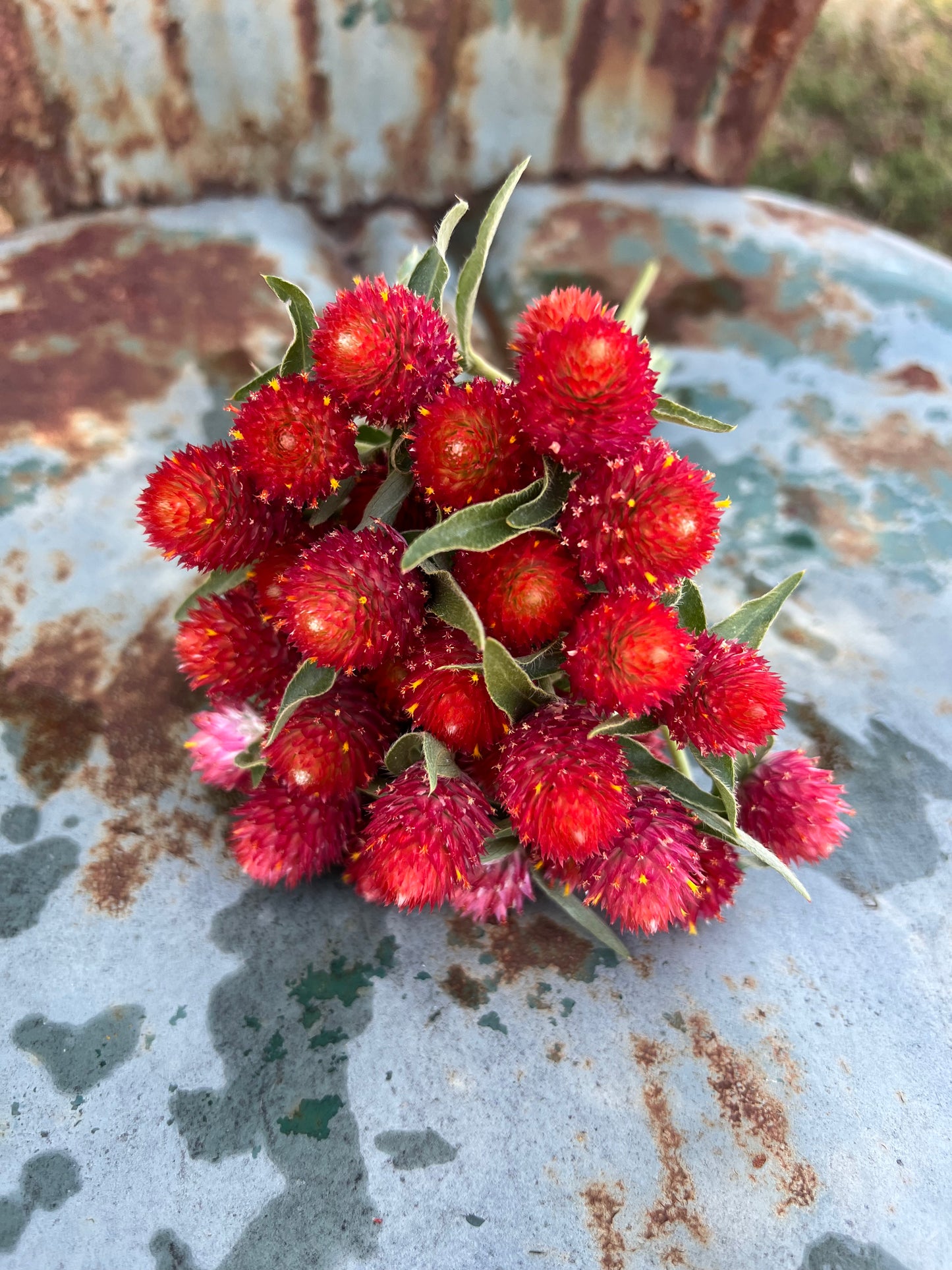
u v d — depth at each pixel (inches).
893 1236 7.6
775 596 8.5
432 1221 7.5
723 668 7.7
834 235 17.0
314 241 16.9
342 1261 7.3
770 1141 8.0
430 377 8.1
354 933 9.1
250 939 9.0
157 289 15.0
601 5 16.0
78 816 9.7
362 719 8.4
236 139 16.5
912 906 9.6
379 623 7.5
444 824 7.6
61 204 16.3
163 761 10.3
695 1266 7.4
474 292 8.9
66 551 11.9
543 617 7.6
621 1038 8.5
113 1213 7.4
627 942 9.2
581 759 7.4
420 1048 8.3
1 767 10.0
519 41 16.3
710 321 15.6
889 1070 8.5
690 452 14.0
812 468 13.8
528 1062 8.3
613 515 7.5
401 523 9.0
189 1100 8.0
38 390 13.4
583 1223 7.5
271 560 8.6
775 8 16.1
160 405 13.5
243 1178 7.6
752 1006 8.8
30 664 10.9
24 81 14.8
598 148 17.8
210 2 14.9
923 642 11.9
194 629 8.6
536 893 9.6
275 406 7.7
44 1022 8.3
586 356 7.1
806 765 8.8
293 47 15.7
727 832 7.9
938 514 13.2
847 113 28.1
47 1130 7.8
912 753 10.9
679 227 17.0
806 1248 7.5
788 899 9.6
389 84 16.4
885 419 14.4
